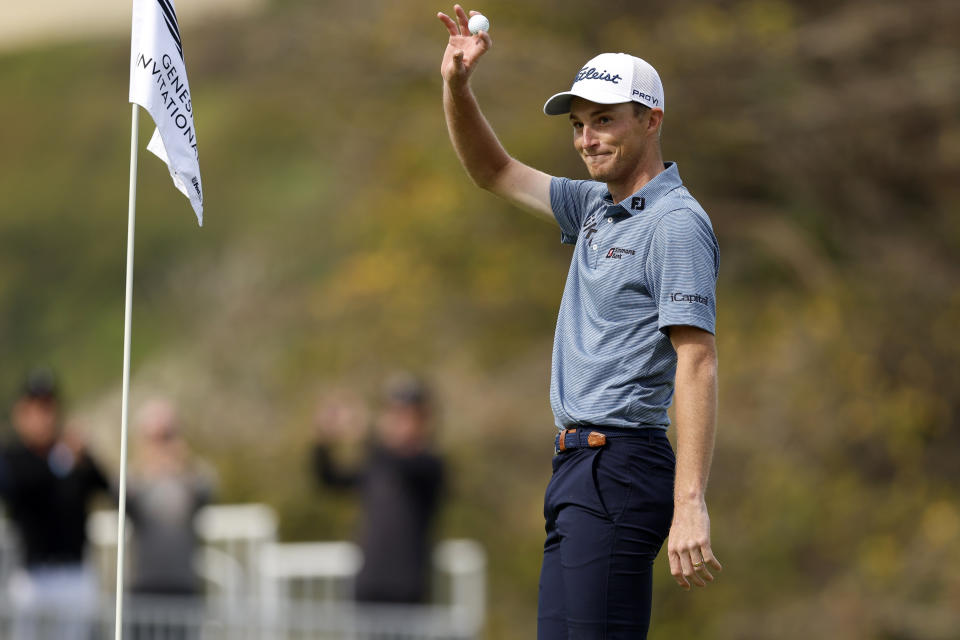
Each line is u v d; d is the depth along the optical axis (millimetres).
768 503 48469
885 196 52625
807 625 46219
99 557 32469
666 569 48406
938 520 47219
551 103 13078
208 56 90562
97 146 102250
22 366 84875
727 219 52812
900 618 45562
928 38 51094
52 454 27828
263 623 28625
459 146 14391
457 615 29625
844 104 50375
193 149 14383
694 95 50094
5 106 109562
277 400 63562
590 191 13922
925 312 50500
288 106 62031
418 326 58375
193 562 29688
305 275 74438
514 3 53875
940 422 49781
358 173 59656
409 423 31172
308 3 58844
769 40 49844
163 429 30203
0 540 31453
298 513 56844
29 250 94375
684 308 12117
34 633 27016
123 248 91125
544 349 56531
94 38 117312
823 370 49688
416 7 55000
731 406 50562
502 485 54438
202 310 81188
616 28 52000
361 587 30484
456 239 55844
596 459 12594
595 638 12398
